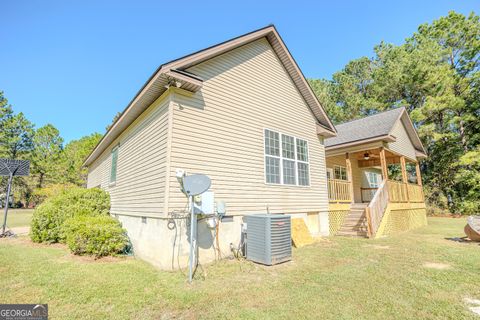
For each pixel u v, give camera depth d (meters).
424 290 3.75
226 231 5.96
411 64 20.81
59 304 3.28
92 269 4.82
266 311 3.12
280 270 4.91
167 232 4.93
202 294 3.67
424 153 15.41
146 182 6.11
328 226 9.34
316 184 9.20
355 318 2.93
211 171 5.86
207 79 6.20
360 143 10.62
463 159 17.25
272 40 8.27
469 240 7.85
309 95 9.30
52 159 32.56
